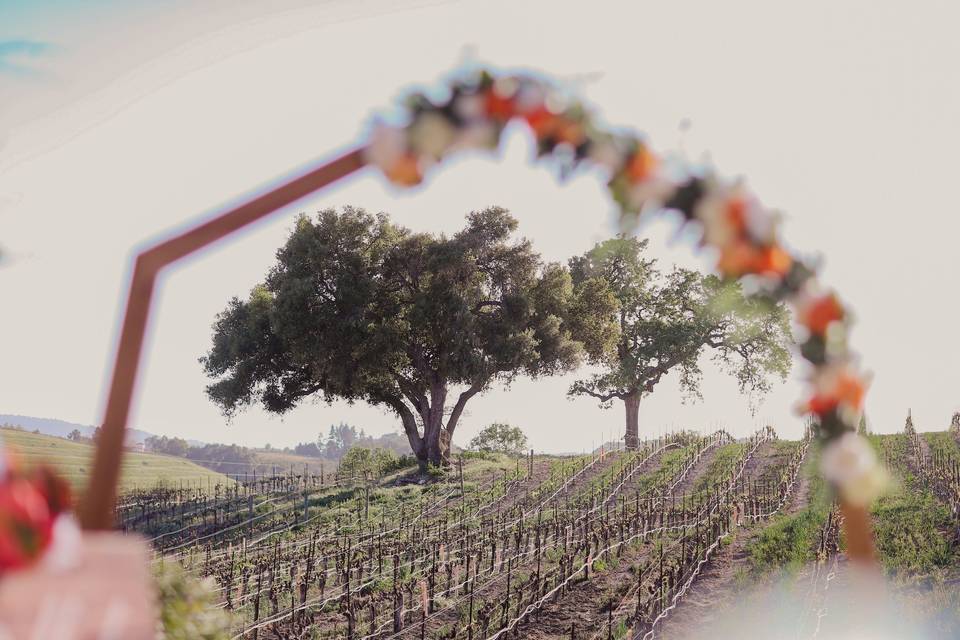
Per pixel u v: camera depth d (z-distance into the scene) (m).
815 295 1.16
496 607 14.52
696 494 25.38
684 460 29.89
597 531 19.83
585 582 15.93
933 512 17.14
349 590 15.05
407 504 27.06
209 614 2.67
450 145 1.05
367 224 33.78
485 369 33.50
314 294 32.19
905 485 21.05
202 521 27.25
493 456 35.69
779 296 1.16
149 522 27.22
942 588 12.05
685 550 17.12
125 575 0.82
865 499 1.13
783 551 16.05
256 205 0.99
